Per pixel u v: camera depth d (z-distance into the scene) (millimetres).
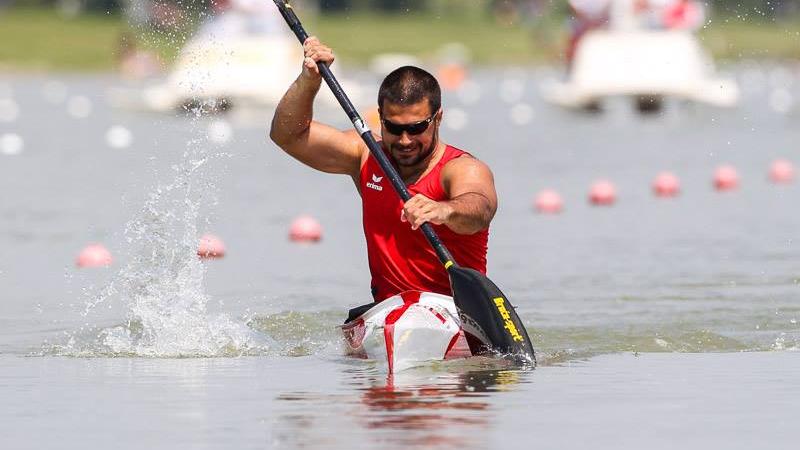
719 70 199250
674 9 112438
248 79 106375
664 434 19094
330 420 20109
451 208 24625
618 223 51562
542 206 55938
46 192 59781
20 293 36062
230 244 45875
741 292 35594
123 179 64562
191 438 19047
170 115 108500
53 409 21344
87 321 31750
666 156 79500
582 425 19703
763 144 87000
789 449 18203
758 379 23812
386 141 26062
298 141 27703
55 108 122438
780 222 51188
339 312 33094
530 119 112500
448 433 19141
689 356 26766
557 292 36000
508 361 25672
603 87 111750
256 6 106562
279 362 26219
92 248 41375
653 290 36125
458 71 167125
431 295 26922
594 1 117375
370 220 27266
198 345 28281
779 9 158500
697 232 48625
